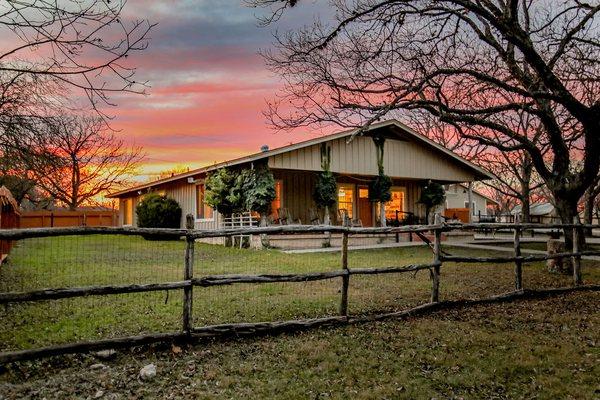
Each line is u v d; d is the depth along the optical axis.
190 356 4.76
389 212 21.89
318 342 5.25
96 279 8.75
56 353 4.26
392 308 6.88
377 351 5.03
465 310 7.03
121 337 4.73
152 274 9.47
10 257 11.97
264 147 17.47
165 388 4.00
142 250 14.81
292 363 4.63
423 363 4.72
